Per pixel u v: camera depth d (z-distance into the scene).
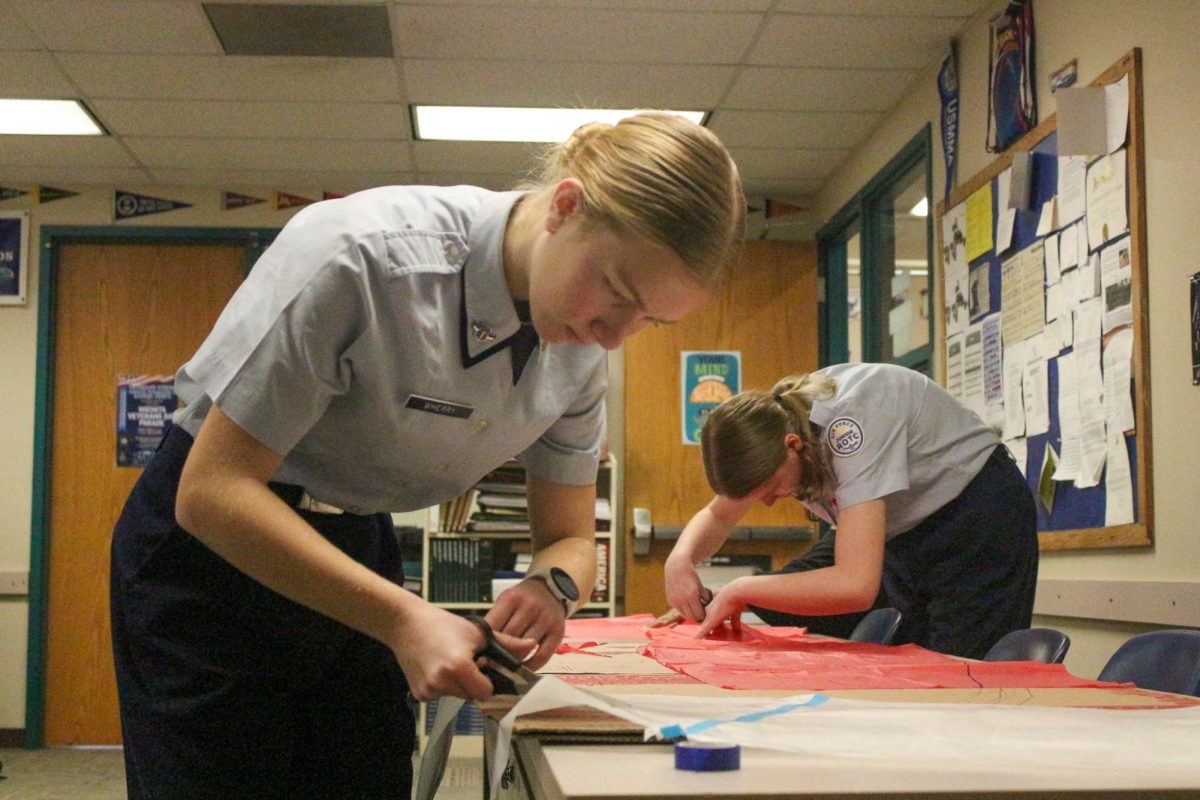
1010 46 3.68
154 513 1.28
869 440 2.22
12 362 5.53
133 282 5.64
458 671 0.97
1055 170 3.41
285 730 1.33
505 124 4.91
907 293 4.91
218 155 5.24
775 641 2.18
